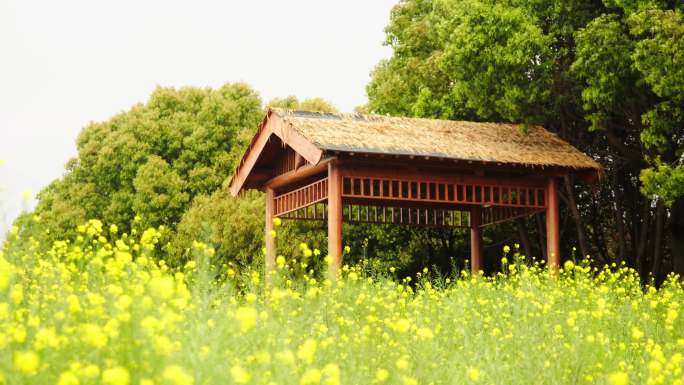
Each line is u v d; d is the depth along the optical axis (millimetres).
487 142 16391
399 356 5906
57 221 30984
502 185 15938
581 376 6246
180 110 33156
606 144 19578
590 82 16016
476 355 6527
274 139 16391
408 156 14625
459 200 15688
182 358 4172
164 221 30000
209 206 24375
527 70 17547
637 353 7492
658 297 10609
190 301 5941
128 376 3479
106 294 4977
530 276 11227
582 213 21266
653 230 19859
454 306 8859
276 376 4367
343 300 8070
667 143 15984
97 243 7957
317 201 15695
